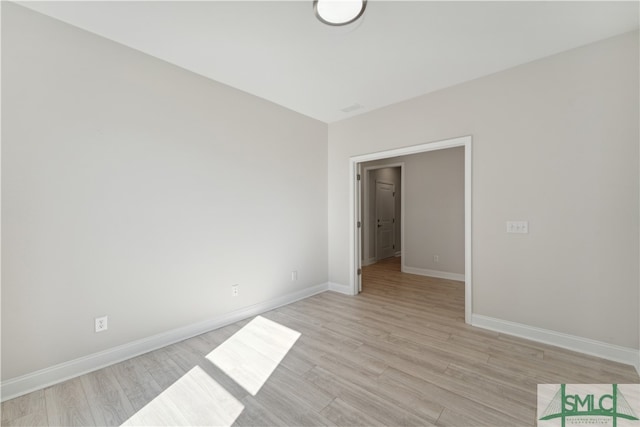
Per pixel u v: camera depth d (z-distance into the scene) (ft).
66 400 5.85
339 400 5.82
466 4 6.03
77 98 6.75
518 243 8.66
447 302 12.13
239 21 6.56
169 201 8.36
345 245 13.55
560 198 7.98
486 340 8.45
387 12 6.26
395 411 5.48
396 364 7.16
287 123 11.98
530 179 8.43
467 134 9.59
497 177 9.01
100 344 7.10
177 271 8.54
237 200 10.14
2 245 5.85
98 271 7.07
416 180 17.66
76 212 6.73
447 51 7.84
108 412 5.51
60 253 6.52
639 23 6.69
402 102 11.21
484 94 9.23
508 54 8.01
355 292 13.38
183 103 8.67
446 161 16.48
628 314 7.10
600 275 7.44
